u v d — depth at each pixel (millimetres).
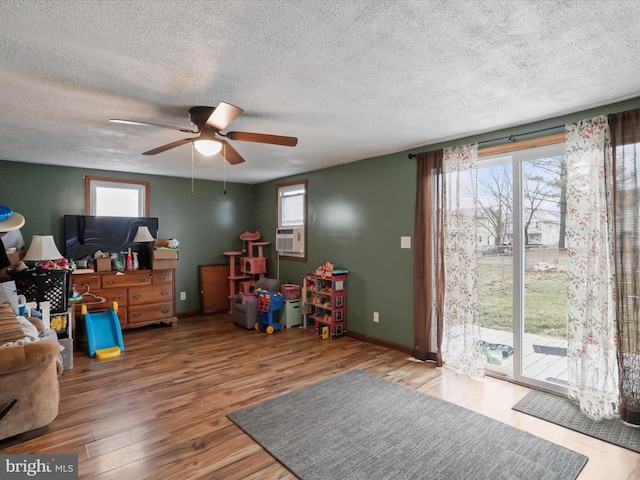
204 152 2713
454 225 3406
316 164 4715
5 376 2139
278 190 5859
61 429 2357
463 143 3438
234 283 6023
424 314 3646
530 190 3090
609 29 1616
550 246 3010
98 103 2508
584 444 2215
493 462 2043
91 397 2830
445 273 3490
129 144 3605
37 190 4547
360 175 4445
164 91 2307
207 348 4094
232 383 3115
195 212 5828
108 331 4094
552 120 2859
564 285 2959
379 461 2053
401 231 3982
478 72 2057
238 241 6316
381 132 3260
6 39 1681
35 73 2045
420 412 2607
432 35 1669
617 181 2434
